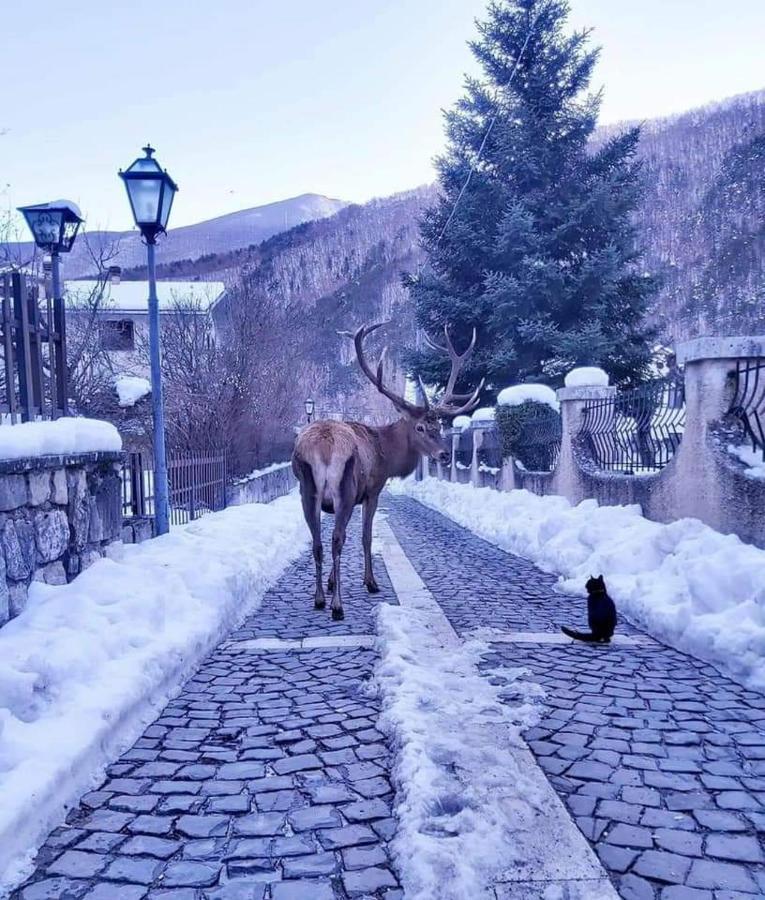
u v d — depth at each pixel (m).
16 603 4.71
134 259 50.88
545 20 23.38
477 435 20.91
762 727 3.89
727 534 7.10
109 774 3.41
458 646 5.45
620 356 21.70
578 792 3.13
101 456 6.17
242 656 5.44
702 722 3.96
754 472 6.82
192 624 5.50
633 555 7.48
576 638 5.72
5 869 2.56
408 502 26.16
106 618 4.82
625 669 4.96
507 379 22.56
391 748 3.63
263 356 20.34
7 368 5.14
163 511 8.98
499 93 24.14
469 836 2.67
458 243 23.52
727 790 3.15
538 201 22.70
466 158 24.23
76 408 14.20
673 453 8.52
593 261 20.52
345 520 6.79
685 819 2.90
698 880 2.49
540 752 3.55
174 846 2.77
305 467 7.05
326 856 2.69
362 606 7.17
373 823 2.92
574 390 12.29
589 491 11.26
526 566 9.59
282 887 2.49
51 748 3.22
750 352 7.48
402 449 8.09
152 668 4.45
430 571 9.23
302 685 4.71
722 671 4.89
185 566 6.61
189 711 4.27
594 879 2.47
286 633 6.14
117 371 23.02
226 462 15.99
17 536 4.77
